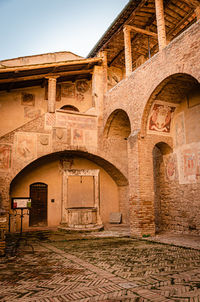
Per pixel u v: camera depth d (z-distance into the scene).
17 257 7.48
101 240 10.79
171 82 11.28
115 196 18.41
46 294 4.42
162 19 11.71
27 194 15.89
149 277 5.34
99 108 16.67
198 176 11.55
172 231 12.84
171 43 10.79
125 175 16.92
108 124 16.27
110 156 16.58
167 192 13.48
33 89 17.53
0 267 6.30
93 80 17.19
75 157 17.59
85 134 15.99
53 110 15.24
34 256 7.61
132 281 5.09
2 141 13.52
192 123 12.05
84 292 4.50
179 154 12.76
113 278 5.31
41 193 16.42
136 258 7.16
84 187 17.84
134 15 13.61
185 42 10.05
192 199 11.80
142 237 11.00
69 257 7.42
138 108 12.66
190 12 13.88
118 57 18.11
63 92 18.45
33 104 17.36
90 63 16.58
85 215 14.12
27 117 17.02
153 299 4.14
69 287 4.77
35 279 5.29
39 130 14.63
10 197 15.16
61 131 15.24
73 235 12.31
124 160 17.03
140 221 11.23
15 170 13.59
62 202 15.19
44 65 14.45
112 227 15.15
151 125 12.59
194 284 4.87
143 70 12.54
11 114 16.62
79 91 18.98
